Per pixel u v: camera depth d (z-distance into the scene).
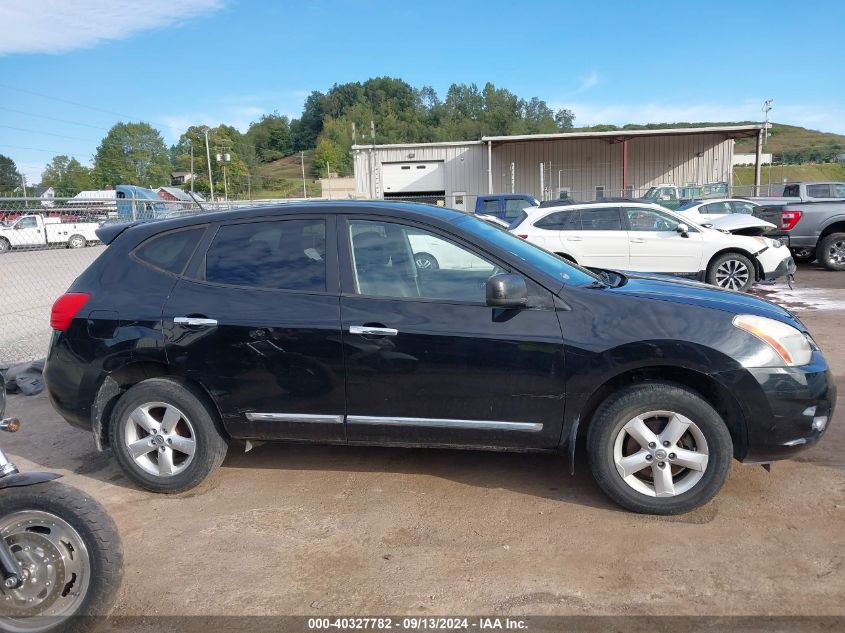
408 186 40.34
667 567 3.20
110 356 4.11
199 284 4.11
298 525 3.74
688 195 30.45
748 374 3.50
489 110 166.62
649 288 4.08
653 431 3.68
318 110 187.12
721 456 3.55
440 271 3.88
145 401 4.09
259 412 4.02
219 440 4.14
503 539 3.51
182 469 4.12
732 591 2.99
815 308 9.64
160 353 4.05
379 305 3.85
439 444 3.92
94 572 2.72
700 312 3.63
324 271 3.98
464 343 3.72
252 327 3.93
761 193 34.31
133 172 102.94
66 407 4.25
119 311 4.12
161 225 4.32
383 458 4.62
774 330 3.61
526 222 11.71
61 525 2.72
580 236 11.39
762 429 3.55
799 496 3.85
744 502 3.80
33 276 11.87
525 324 3.69
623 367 3.58
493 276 3.76
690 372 3.67
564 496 3.97
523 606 2.95
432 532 3.61
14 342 8.48
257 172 120.69
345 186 84.56
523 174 40.59
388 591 3.10
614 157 40.28
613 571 3.18
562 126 162.25
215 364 3.99
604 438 3.67
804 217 13.76
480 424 3.79
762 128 36.50
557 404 3.68
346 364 3.85
